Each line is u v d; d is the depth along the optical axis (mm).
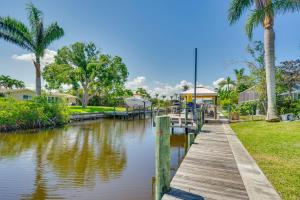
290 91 18766
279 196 3680
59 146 11898
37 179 6836
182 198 3641
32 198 5566
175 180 4438
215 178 4559
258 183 4254
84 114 28906
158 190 3738
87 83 39594
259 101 21000
